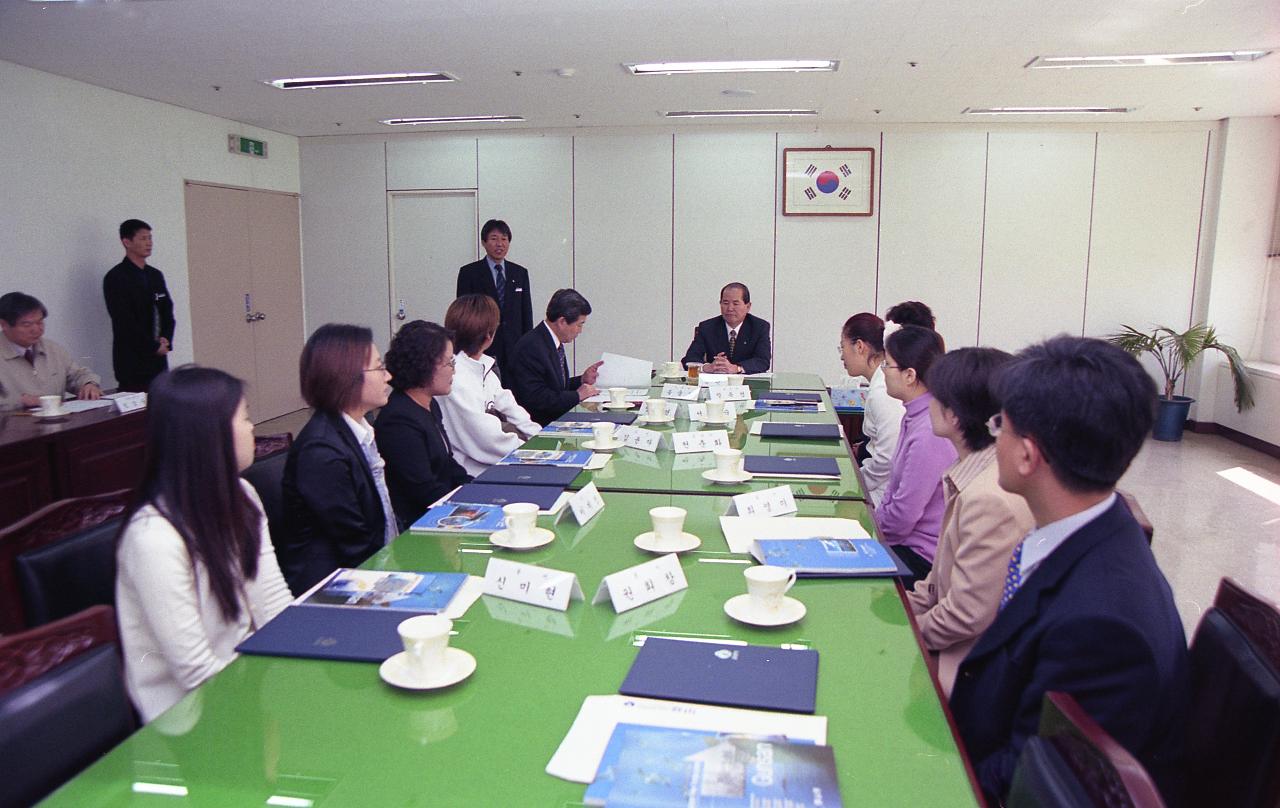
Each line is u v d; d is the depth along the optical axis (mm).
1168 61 5238
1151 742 1251
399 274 8211
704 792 996
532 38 4691
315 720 1194
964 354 1870
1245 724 1197
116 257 5984
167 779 1061
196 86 5828
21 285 5281
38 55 4973
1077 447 1227
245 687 1287
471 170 7926
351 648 1393
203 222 6871
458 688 1283
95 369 5844
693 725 1159
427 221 8109
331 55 5020
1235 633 1308
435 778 1058
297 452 2227
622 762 1059
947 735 1161
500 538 1936
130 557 1554
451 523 2070
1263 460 6395
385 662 1338
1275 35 4590
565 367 4406
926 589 2023
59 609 1693
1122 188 7391
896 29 4516
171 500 1583
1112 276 7504
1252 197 7141
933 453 2453
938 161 7504
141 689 1585
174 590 1546
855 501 2320
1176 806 1330
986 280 7613
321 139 8062
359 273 8211
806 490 2436
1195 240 7383
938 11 4211
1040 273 7559
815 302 7785
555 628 1501
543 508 2203
